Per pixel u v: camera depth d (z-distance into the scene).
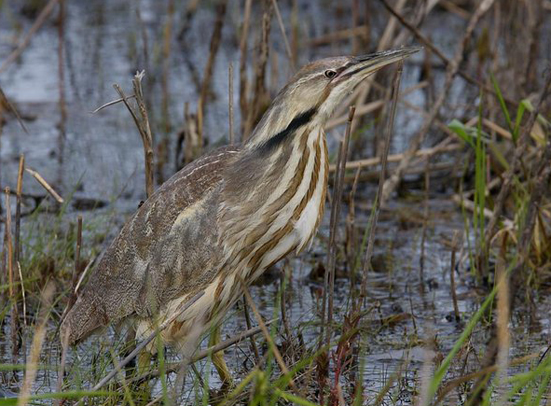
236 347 9.35
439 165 14.23
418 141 13.09
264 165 8.27
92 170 14.41
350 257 10.93
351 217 10.98
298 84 8.24
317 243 12.20
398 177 13.09
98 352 8.82
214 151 8.80
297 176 8.27
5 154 14.98
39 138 15.66
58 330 9.22
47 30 20.45
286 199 8.27
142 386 8.08
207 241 8.36
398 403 8.12
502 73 15.06
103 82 17.70
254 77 14.13
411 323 10.02
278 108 8.30
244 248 8.35
